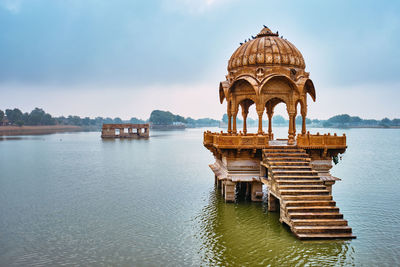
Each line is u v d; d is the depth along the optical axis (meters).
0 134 156.88
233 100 24.25
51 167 46.22
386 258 14.65
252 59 23.48
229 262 14.77
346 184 32.50
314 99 24.86
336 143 20.88
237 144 21.22
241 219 19.95
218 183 28.75
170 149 76.69
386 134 169.12
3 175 39.47
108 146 85.31
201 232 18.73
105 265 15.16
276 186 18.42
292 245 15.56
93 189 31.08
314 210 16.73
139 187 31.77
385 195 27.64
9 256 16.33
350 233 16.16
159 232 19.08
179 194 28.38
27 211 23.88
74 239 18.36
